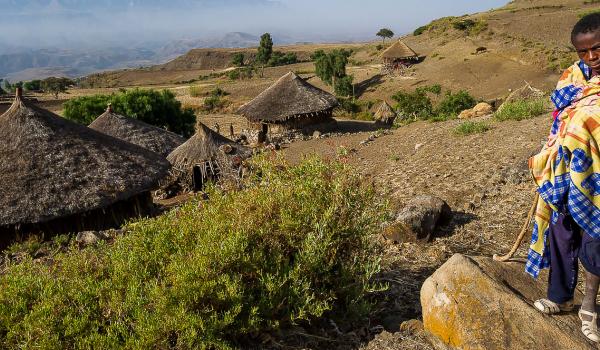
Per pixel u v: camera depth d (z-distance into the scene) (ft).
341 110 200.75
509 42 290.76
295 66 396.78
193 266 12.71
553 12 373.81
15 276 13.50
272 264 14.15
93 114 130.21
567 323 11.91
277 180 16.80
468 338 12.03
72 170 52.70
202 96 270.87
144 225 15.76
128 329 12.35
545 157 10.83
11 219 48.06
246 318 13.00
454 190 31.86
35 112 55.47
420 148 60.64
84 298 12.47
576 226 10.87
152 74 559.79
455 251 21.27
